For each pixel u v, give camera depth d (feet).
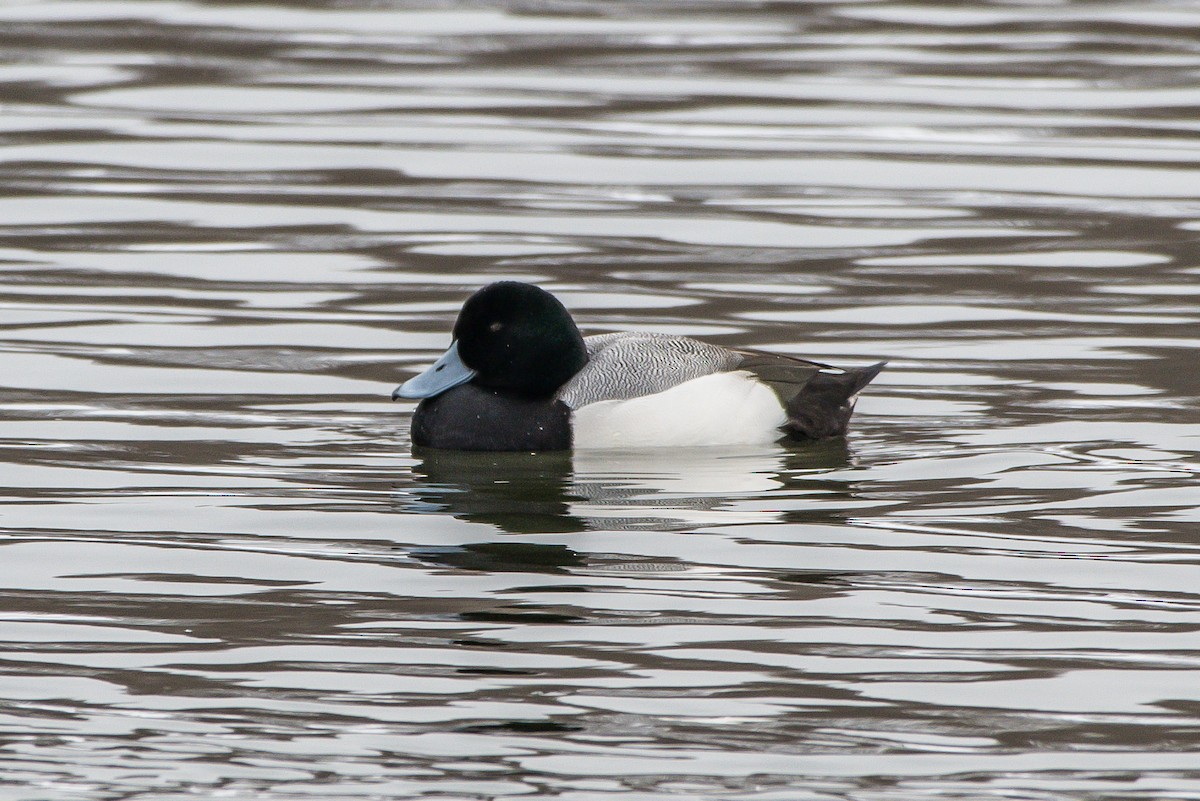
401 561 33.40
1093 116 73.26
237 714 26.84
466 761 25.44
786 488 37.96
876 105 74.95
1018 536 34.88
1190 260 56.59
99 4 91.97
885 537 34.86
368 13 90.74
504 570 32.89
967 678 28.27
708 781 24.94
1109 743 26.13
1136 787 24.85
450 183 65.31
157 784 24.73
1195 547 34.24
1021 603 31.40
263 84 78.13
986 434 41.86
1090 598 31.65
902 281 54.70
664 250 57.88
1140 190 64.13
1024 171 66.44
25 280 54.39
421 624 30.30
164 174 66.23
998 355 47.98
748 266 56.29
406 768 25.23
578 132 71.36
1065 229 60.03
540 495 37.47
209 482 38.22
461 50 83.87
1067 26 88.43
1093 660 29.01
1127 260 56.65
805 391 41.78
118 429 41.93
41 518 35.81
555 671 28.40
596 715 26.89
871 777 25.07
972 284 54.49
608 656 29.01
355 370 47.06
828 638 29.84
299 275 55.42
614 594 31.73
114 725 26.45
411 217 61.31
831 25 88.84
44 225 60.23
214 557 33.60
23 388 44.91
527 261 56.70
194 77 79.10
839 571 32.96
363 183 65.36
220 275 55.26
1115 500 37.01
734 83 78.07
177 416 43.06
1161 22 88.84
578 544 34.35
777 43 84.89
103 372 46.29
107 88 77.41
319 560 33.42
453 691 27.68
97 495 37.27
